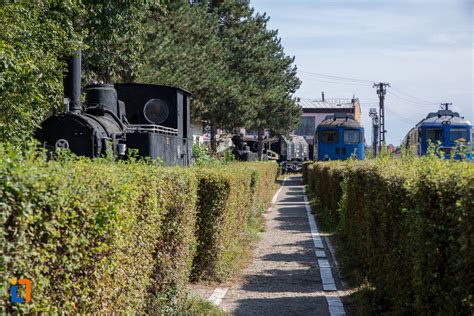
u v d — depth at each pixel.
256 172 20.61
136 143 14.20
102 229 5.23
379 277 9.06
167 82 26.03
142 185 6.73
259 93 47.16
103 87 15.95
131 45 21.58
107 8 19.30
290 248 15.83
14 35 13.88
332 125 41.69
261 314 9.02
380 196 8.93
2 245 3.68
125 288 6.36
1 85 12.59
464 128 34.03
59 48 15.66
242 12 45.69
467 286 5.09
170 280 8.48
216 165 17.91
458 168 6.08
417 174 7.07
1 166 3.95
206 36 34.53
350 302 9.57
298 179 54.38
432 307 6.16
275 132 57.28
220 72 37.25
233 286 11.09
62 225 4.51
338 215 18.70
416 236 6.56
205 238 11.16
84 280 5.05
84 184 5.03
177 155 16.92
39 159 4.97
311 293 10.52
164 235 8.20
